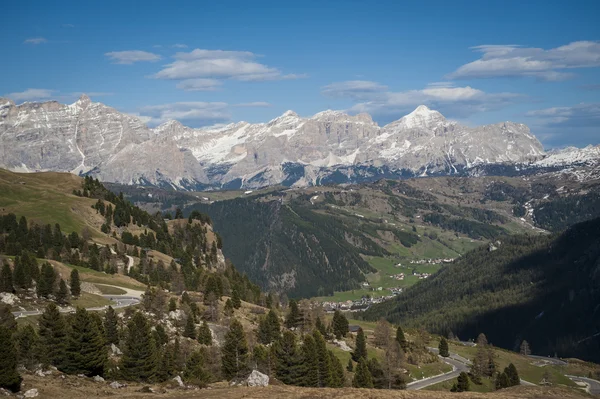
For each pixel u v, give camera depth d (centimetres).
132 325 13700
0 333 10206
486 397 12369
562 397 13925
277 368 15662
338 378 16725
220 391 11756
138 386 12512
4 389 10119
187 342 16650
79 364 12638
